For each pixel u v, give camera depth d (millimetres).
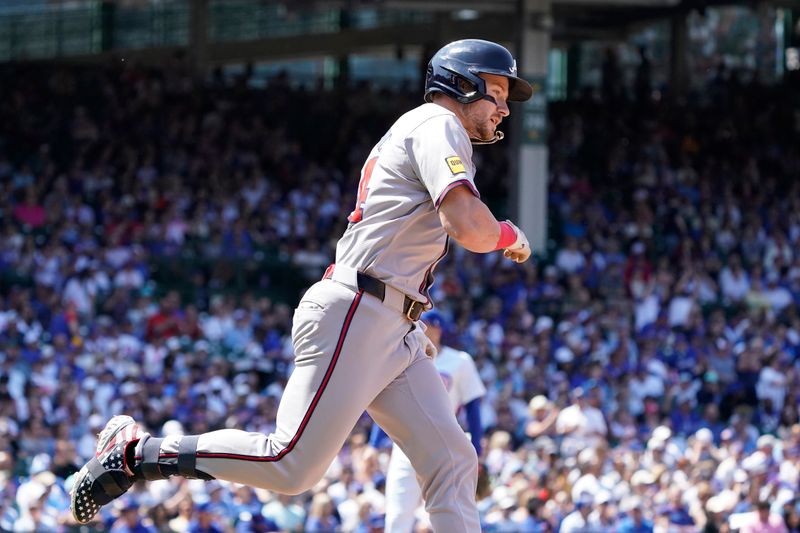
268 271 68812
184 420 47219
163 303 57531
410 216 12570
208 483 37781
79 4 110375
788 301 71375
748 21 102188
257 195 74250
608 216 80562
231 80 93125
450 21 103250
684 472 45219
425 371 13203
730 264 71438
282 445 12547
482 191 83688
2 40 110812
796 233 79875
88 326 55844
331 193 75625
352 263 12734
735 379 60344
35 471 37812
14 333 51688
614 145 88250
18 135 77688
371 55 115062
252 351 56406
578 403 47531
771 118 92938
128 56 106938
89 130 77562
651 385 56906
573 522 38500
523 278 67688
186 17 109438
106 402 47344
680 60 95438
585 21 96125
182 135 79625
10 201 66562
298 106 88375
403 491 19250
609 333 63531
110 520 36812
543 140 77562
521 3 77125
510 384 53438
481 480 22203
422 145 12414
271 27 114750
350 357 12523
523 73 77250
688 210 79250
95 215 70062
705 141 90438
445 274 64875
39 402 44688
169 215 67812
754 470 43625
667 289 68125
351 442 43156
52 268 59156
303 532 37812
